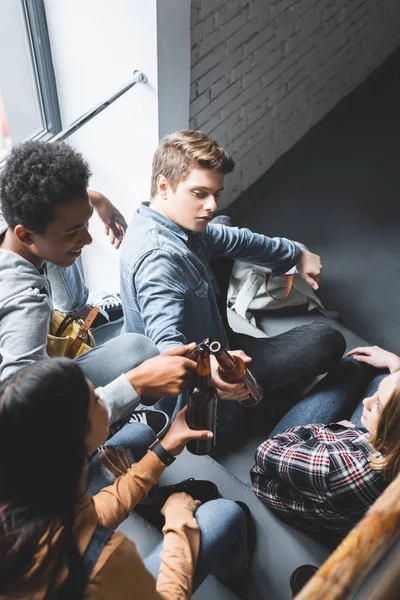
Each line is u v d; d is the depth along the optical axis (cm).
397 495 49
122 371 155
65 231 135
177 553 121
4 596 79
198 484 165
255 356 214
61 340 163
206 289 185
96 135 291
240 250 214
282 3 302
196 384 135
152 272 171
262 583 158
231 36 281
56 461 79
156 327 166
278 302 268
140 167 288
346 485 139
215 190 171
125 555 87
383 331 283
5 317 132
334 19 354
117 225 220
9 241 139
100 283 354
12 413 77
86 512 86
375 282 307
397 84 435
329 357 219
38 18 265
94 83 275
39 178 127
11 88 293
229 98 306
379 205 354
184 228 180
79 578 81
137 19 238
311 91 375
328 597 43
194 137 170
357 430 156
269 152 367
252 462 199
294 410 200
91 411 90
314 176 372
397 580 41
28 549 78
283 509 163
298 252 227
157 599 94
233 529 137
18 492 78
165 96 260
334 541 163
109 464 140
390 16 411
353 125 407
